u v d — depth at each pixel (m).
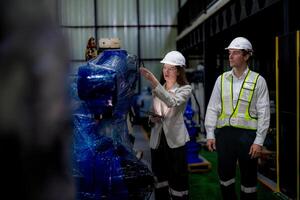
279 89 2.74
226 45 6.45
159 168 2.73
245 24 4.92
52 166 0.59
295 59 2.48
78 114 1.83
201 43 7.13
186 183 2.69
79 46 11.36
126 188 1.85
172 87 2.61
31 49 0.57
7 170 0.56
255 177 2.67
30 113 0.57
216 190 3.94
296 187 2.51
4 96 0.55
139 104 8.47
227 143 2.69
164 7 11.44
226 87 2.71
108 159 1.83
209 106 2.85
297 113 2.44
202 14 6.72
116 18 11.41
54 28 0.60
